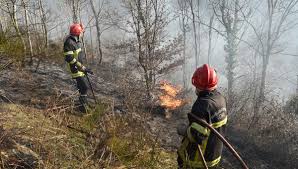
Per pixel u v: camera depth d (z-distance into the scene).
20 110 5.51
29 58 8.67
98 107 5.55
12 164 3.79
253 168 6.24
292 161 6.63
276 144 7.01
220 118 3.64
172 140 6.52
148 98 7.78
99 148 4.73
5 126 4.62
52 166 4.09
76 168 4.30
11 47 7.57
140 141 5.27
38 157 4.14
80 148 4.76
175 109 8.00
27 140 4.40
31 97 6.44
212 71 3.68
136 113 6.44
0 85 6.68
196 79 3.70
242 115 8.44
